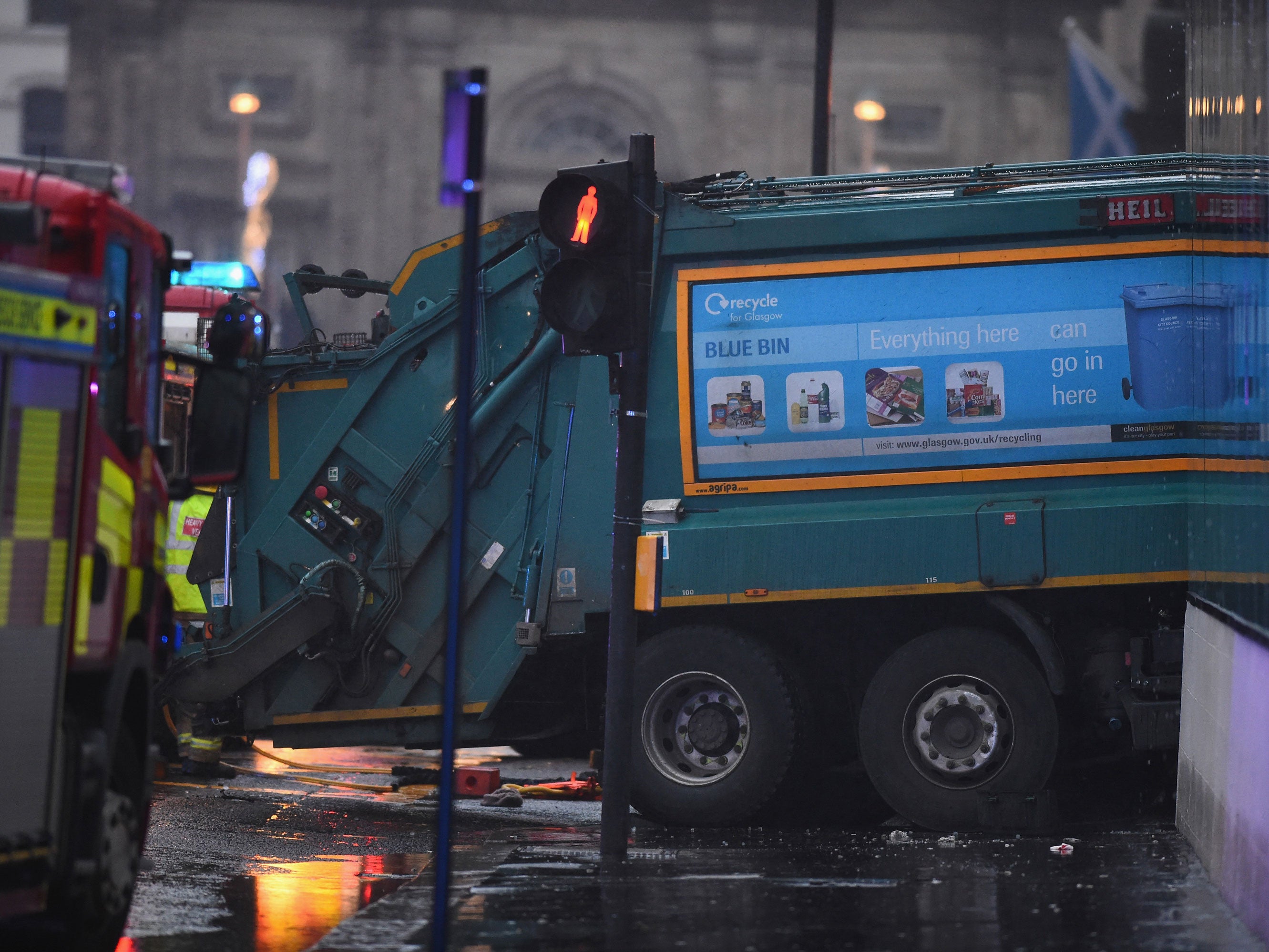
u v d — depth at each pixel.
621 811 30.20
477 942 21.73
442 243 37.19
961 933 21.81
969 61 183.88
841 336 34.50
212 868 29.98
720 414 34.78
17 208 19.39
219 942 23.19
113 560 21.19
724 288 34.84
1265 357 23.95
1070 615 34.25
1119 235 33.84
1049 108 184.25
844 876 27.05
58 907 19.98
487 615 37.00
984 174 35.16
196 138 183.62
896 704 33.69
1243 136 26.64
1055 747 33.16
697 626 34.88
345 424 37.75
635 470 30.23
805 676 35.06
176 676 38.44
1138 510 33.19
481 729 37.38
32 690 18.80
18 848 18.48
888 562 33.84
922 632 35.06
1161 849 29.52
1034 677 33.25
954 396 34.16
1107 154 124.06
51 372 19.14
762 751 34.19
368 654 37.75
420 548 37.28
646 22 182.88
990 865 28.02
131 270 22.17
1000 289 34.09
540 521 36.41
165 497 24.03
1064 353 33.88
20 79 188.75
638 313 30.12
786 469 34.62
